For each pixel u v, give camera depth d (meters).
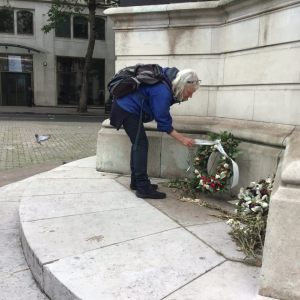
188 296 1.70
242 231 2.34
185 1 3.96
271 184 2.57
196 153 3.60
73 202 3.14
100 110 25.22
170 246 2.27
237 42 3.58
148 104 3.07
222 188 3.16
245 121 3.55
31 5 24.25
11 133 10.80
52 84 26.02
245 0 3.31
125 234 2.45
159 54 4.11
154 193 3.31
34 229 2.50
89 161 5.21
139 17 4.08
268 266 1.66
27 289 2.07
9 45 23.70
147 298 1.68
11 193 4.00
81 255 2.12
